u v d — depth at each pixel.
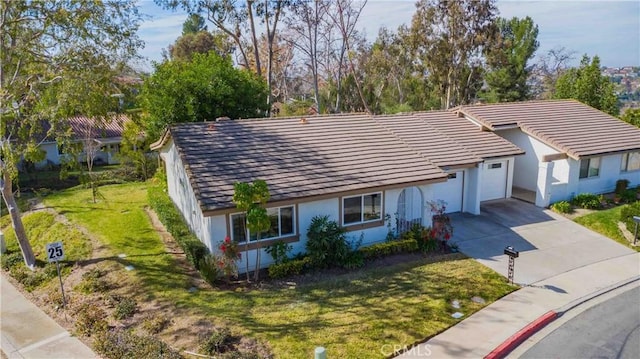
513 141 26.88
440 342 11.85
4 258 19.05
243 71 29.19
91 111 16.83
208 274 15.07
